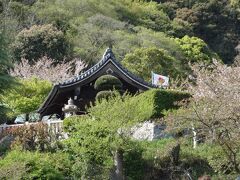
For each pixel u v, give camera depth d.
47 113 41.41
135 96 32.16
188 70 72.44
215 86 27.02
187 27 95.50
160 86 38.94
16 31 71.19
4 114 34.53
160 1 110.94
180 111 26.78
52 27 68.94
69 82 37.91
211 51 83.50
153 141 29.28
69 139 26.89
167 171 26.31
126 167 26.12
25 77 54.88
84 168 25.44
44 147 27.64
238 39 93.94
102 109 27.70
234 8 97.81
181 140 27.97
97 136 25.95
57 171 24.48
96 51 72.25
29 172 23.48
